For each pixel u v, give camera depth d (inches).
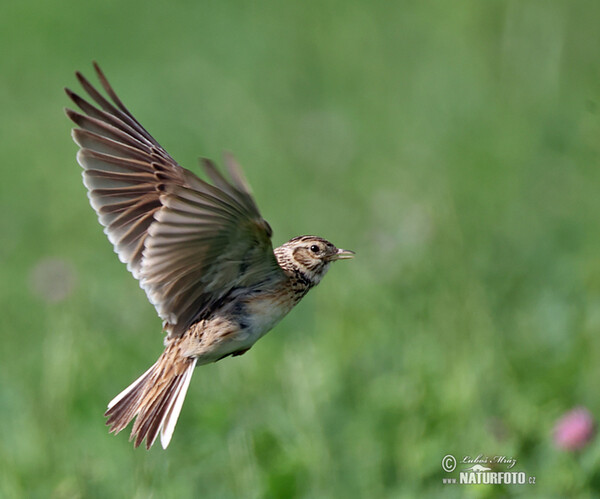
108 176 346.3
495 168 700.0
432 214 601.0
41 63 934.4
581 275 550.3
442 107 795.4
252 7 993.5
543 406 450.3
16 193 739.4
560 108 764.6
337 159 730.8
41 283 560.4
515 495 396.5
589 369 474.6
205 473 426.6
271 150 762.8
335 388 469.4
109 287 592.1
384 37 911.7
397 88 840.9
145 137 356.5
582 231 619.5
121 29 983.0
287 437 436.1
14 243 669.3
